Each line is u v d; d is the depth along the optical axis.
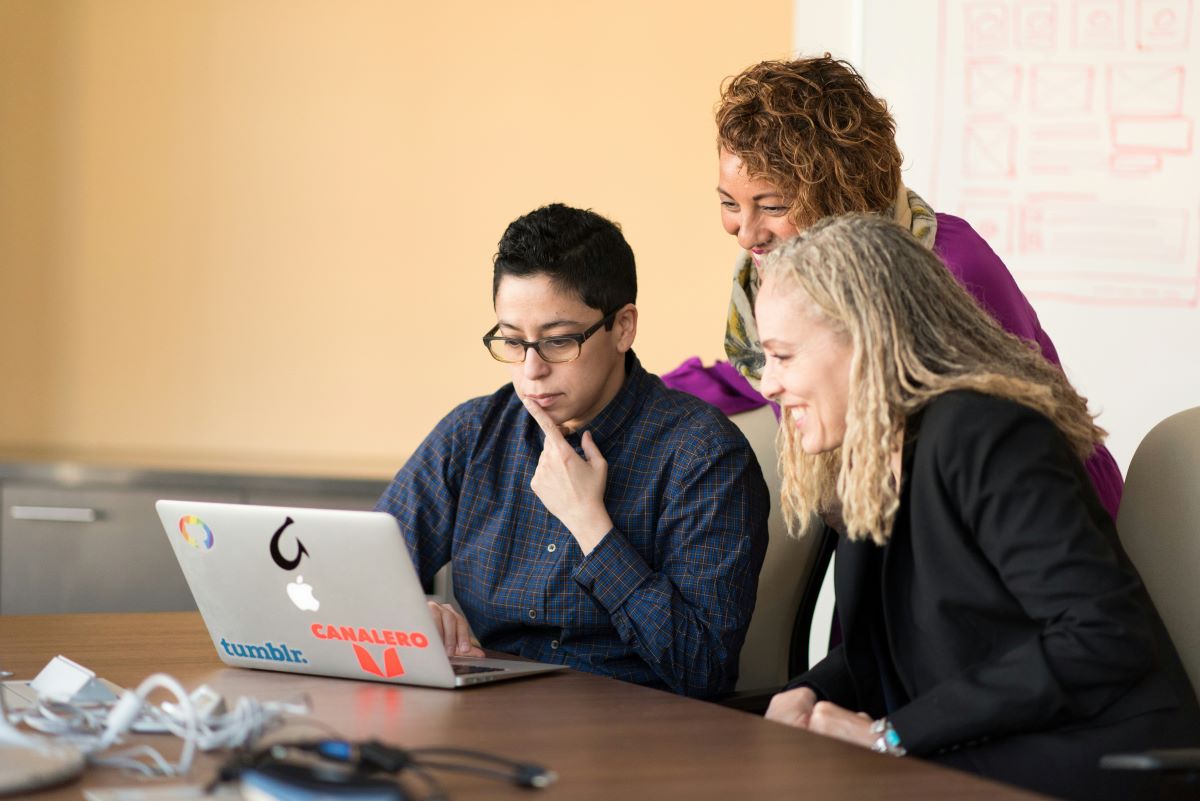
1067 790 1.31
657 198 3.48
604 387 1.87
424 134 3.50
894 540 1.46
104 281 3.51
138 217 3.50
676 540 1.82
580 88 3.48
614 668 1.83
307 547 1.50
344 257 3.51
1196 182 2.88
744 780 1.08
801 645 2.14
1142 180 2.90
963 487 1.37
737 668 1.83
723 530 1.81
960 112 2.98
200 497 3.13
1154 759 1.09
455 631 1.77
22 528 3.16
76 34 3.48
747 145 1.99
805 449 1.52
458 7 3.49
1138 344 2.92
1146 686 1.36
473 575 1.92
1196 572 1.60
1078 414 1.50
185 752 1.06
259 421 3.52
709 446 1.85
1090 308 2.94
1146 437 1.70
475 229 3.50
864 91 2.03
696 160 3.47
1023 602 1.34
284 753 1.08
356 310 3.52
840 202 1.96
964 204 2.99
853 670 1.59
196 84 3.50
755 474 1.87
